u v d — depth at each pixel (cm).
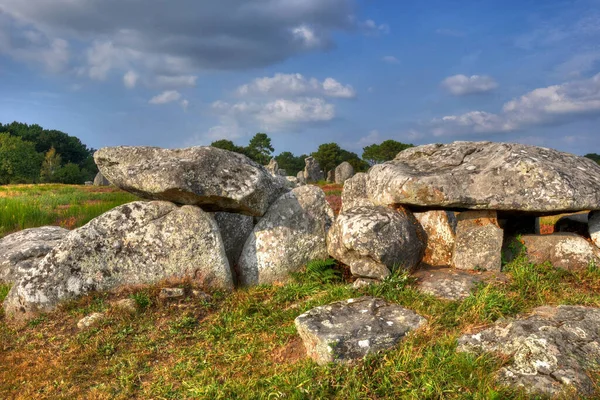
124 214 910
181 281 880
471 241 880
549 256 868
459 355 548
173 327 759
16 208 1820
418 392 506
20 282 858
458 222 923
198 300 833
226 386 579
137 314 796
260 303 821
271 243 971
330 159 9725
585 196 816
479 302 677
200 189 891
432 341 594
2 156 7425
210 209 987
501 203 841
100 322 775
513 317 645
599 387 483
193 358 671
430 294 752
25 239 1173
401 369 545
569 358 519
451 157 975
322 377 551
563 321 596
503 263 874
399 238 846
